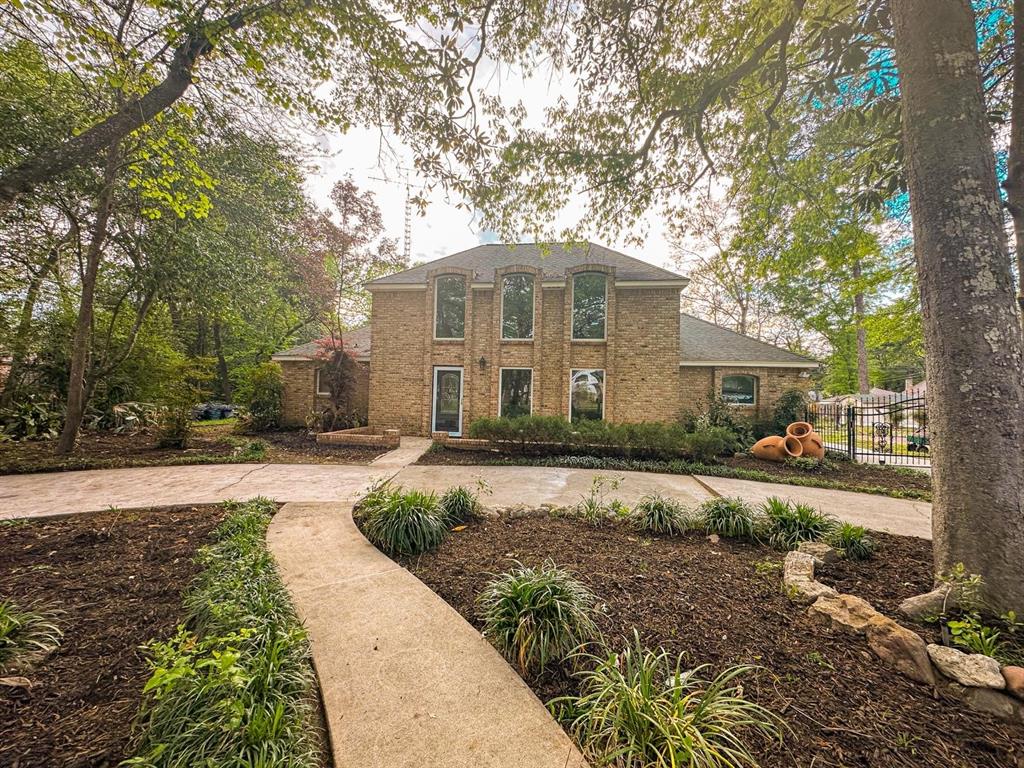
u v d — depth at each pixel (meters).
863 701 1.97
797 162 6.09
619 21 5.02
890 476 8.33
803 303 20.88
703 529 4.48
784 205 6.68
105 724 1.81
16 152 6.73
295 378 14.97
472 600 3.08
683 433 9.27
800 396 12.13
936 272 2.91
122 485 6.66
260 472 7.85
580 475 8.00
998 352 2.70
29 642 2.30
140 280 10.06
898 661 2.20
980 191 2.80
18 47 6.20
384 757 1.71
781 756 1.67
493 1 4.71
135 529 4.43
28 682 2.04
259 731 1.63
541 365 12.45
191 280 10.20
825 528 4.13
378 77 5.18
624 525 4.64
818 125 5.79
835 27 4.53
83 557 3.66
